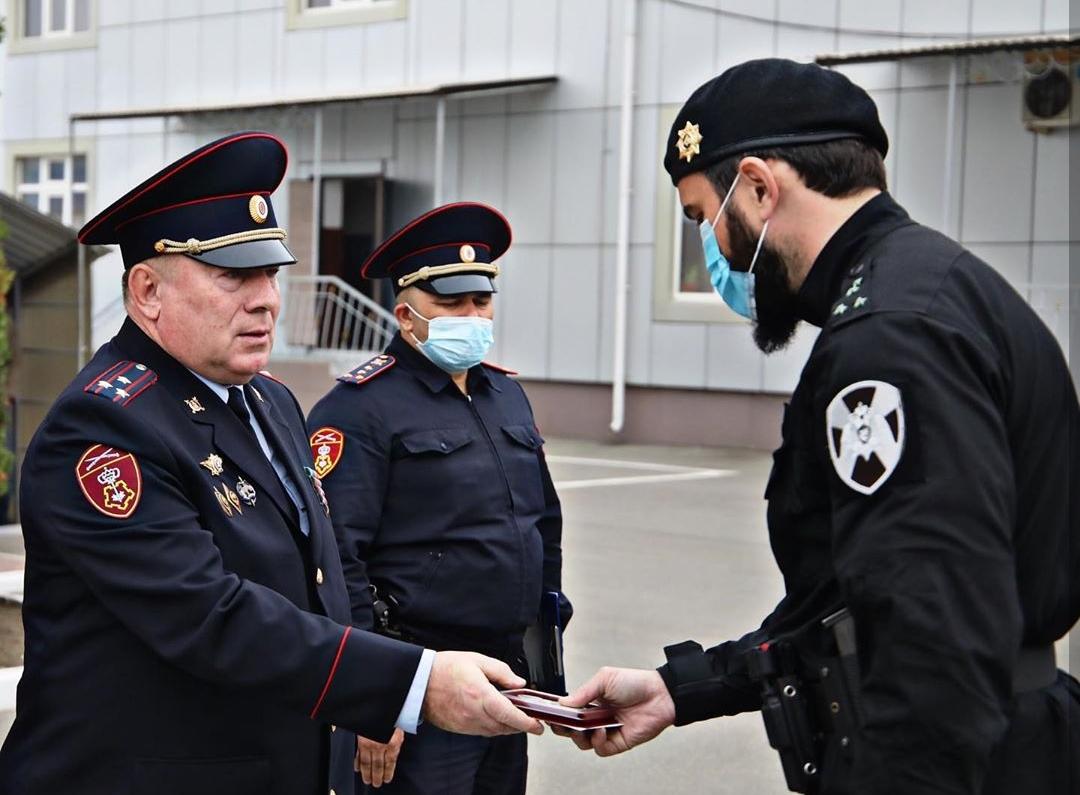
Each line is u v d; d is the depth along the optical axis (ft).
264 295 6.68
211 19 52.65
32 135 57.88
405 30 48.21
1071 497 5.91
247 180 6.62
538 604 10.31
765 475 36.32
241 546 6.52
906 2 38.22
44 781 6.34
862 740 5.27
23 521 6.42
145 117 51.98
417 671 6.45
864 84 38.73
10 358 22.22
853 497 5.38
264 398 7.39
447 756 9.53
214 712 6.41
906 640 5.08
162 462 6.31
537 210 45.78
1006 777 5.63
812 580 6.05
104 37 55.52
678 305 42.96
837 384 5.49
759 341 6.73
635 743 7.22
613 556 24.94
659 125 43.09
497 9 46.21
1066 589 5.87
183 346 6.57
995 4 36.83
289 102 47.44
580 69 44.60
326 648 6.33
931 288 5.55
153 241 6.54
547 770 14.52
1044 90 35.40
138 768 6.30
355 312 49.26
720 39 41.70
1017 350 5.64
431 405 10.15
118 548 6.11
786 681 6.07
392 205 49.06
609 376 44.45
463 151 47.29
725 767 14.58
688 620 20.25
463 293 10.23
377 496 9.74
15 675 9.43
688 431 43.11
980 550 5.11
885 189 6.27
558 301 45.47
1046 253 36.11
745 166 6.18
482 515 9.97
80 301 26.45
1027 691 5.79
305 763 6.77
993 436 5.28
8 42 58.13
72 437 6.25
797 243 6.19
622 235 43.60
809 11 39.93
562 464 38.29
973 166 37.14
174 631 6.12
